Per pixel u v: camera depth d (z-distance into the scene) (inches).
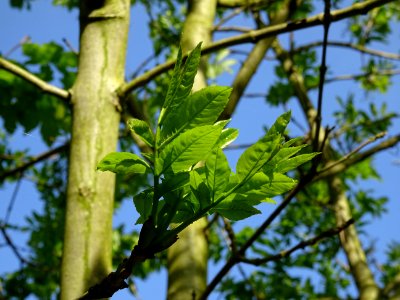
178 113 34.4
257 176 35.9
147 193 37.7
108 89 89.4
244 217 37.0
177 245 126.7
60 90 91.0
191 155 35.0
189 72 33.8
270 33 108.4
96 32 93.3
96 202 78.2
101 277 72.8
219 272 95.1
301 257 211.9
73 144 84.1
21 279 209.5
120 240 215.3
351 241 158.7
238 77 147.9
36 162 170.6
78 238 74.9
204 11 177.0
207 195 36.8
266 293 216.4
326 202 204.7
